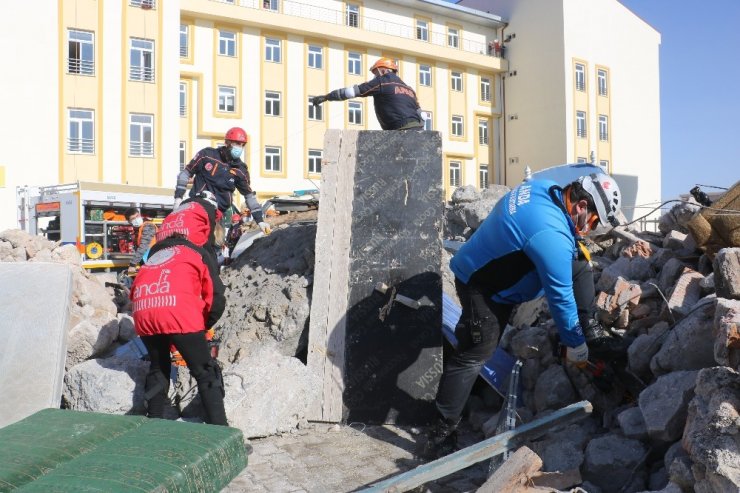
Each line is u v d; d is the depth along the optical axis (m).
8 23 22.38
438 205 5.37
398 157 5.60
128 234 15.97
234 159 6.35
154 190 16.66
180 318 3.74
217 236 4.76
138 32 24.59
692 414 2.77
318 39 31.33
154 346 3.94
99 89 23.89
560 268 3.40
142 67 24.75
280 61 30.38
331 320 5.02
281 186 30.22
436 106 35.56
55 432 1.99
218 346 5.16
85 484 1.61
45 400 4.09
